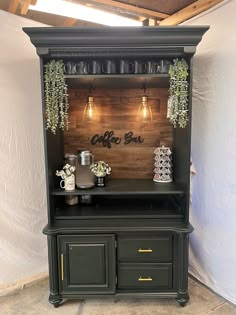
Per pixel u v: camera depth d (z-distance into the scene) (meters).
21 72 2.18
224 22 1.93
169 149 2.30
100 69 1.90
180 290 1.99
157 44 1.78
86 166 2.24
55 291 1.99
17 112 2.19
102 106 2.39
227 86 1.95
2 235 2.20
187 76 1.87
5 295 2.15
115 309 2.00
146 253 1.98
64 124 2.08
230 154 1.96
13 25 2.12
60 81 1.85
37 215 2.35
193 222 2.35
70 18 2.33
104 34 1.72
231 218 1.98
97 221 2.04
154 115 2.40
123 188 2.12
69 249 1.96
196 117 2.24
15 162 2.22
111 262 1.98
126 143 2.44
